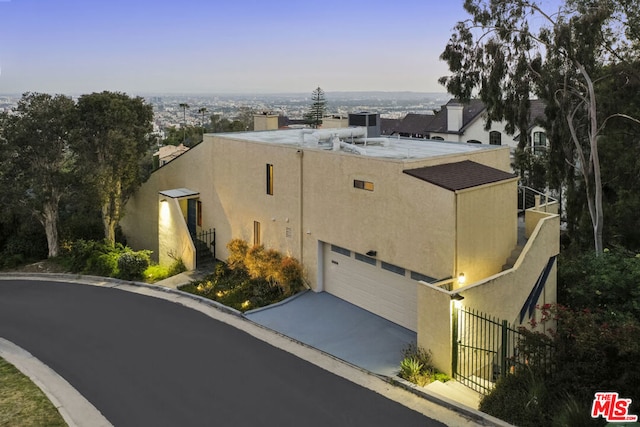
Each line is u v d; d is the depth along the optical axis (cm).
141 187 2805
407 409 1091
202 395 1158
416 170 1505
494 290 1350
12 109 2423
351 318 1623
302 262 1872
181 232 2245
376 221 1582
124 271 2133
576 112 2577
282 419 1057
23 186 2439
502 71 2539
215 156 2278
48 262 2494
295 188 1861
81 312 1755
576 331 1047
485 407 1065
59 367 1311
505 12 2505
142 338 1505
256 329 1567
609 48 2512
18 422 1025
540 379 1072
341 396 1150
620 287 1469
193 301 1852
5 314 1755
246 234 2144
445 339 1227
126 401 1130
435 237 1418
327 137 1909
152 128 2747
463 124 4547
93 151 2459
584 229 2612
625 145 2525
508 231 1579
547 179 2650
